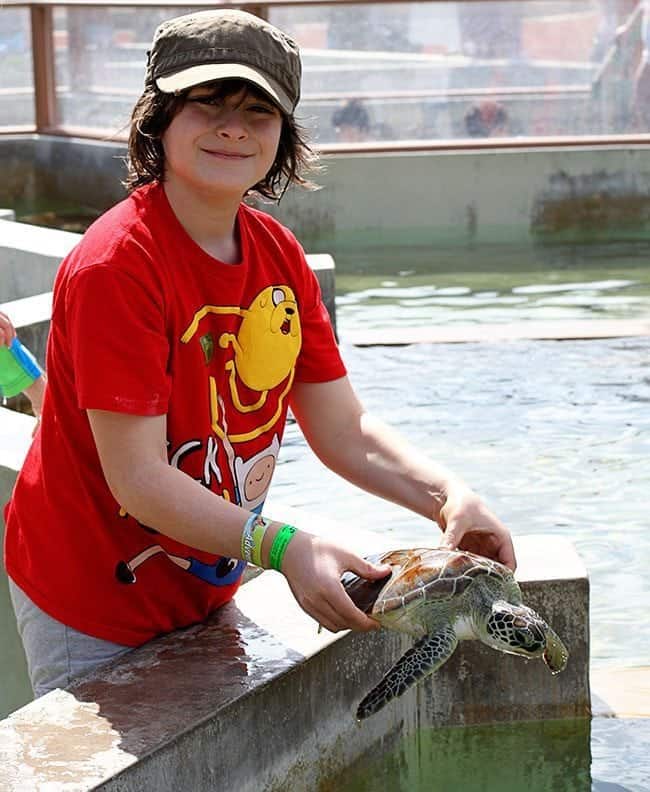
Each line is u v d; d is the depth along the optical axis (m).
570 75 9.91
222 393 2.39
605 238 9.92
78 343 2.22
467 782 2.76
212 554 2.40
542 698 2.93
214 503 2.26
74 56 10.95
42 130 11.15
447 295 7.96
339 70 9.94
